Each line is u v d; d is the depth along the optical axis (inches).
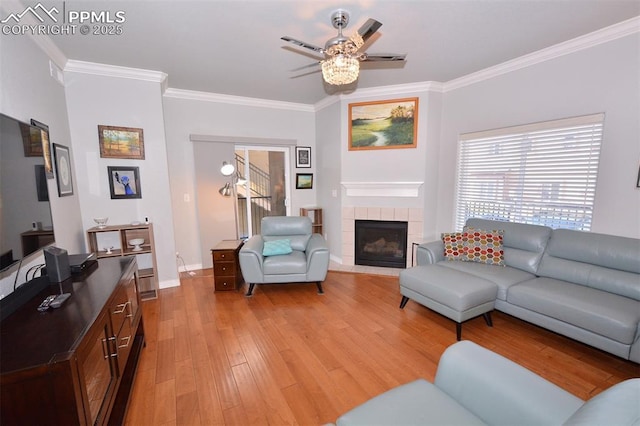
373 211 167.6
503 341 93.3
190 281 150.5
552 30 96.7
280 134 189.9
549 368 79.6
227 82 145.5
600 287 90.2
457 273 107.2
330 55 77.3
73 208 113.0
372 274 159.5
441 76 141.2
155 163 133.3
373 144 162.9
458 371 48.7
